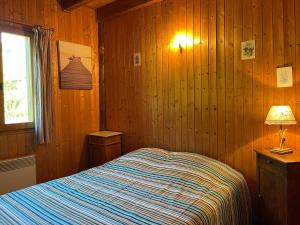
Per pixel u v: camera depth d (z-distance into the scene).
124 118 3.59
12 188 2.71
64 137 3.35
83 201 1.90
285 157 1.97
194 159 2.61
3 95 2.74
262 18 2.45
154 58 3.25
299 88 2.26
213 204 1.86
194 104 2.94
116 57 3.62
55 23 3.21
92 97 3.71
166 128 3.19
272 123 2.13
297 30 2.26
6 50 2.81
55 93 3.24
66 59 3.32
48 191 2.11
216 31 2.74
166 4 3.10
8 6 2.76
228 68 2.68
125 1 3.36
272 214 2.08
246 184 2.48
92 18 3.67
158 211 1.72
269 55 2.42
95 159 3.52
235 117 2.66
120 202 1.88
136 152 3.02
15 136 2.85
